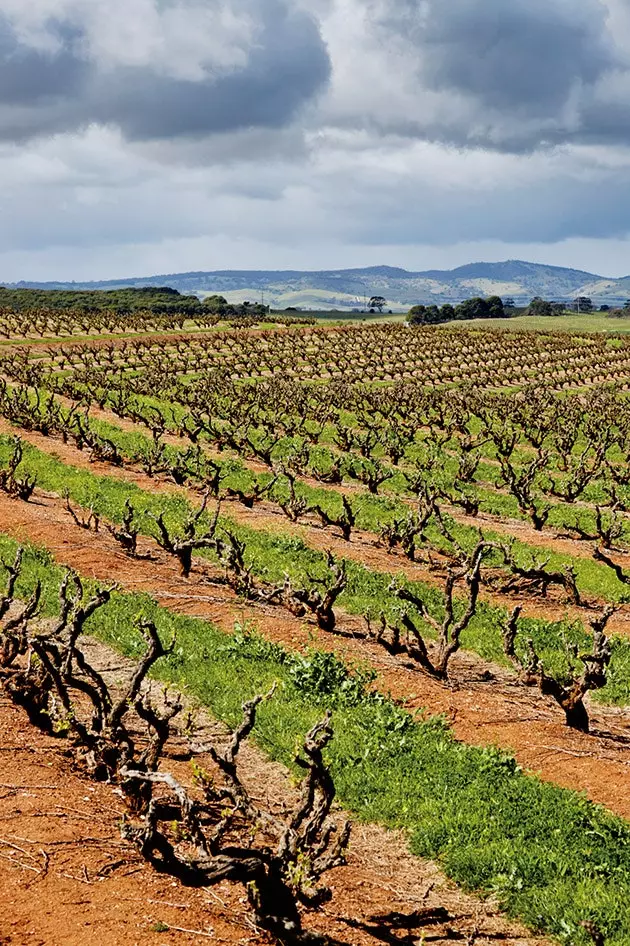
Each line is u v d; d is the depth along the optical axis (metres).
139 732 15.59
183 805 9.87
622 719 20.47
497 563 32.97
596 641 18.22
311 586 26.28
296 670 18.86
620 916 11.45
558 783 15.62
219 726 16.55
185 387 87.31
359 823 13.83
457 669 22.12
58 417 55.34
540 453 50.88
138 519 33.09
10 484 35.03
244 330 169.25
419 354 153.62
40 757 13.14
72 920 8.82
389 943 10.23
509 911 11.62
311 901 9.79
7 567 17.16
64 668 13.23
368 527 37.34
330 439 66.50
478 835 13.33
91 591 22.72
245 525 33.88
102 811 11.66
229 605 23.78
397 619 23.19
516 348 164.12
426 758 15.83
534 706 19.78
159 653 12.77
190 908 9.51
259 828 10.72
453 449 67.12
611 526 37.75
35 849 10.18
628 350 168.88
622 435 74.19
